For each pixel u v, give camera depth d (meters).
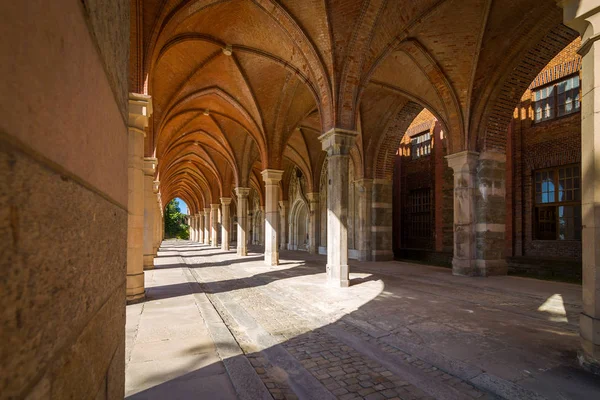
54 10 0.69
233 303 7.88
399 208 21.81
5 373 0.47
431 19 10.13
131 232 7.62
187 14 8.37
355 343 5.10
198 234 49.78
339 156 9.91
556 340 5.11
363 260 17.59
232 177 26.25
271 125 15.23
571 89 13.34
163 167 23.56
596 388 3.61
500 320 6.21
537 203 14.49
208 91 14.27
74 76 0.84
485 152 12.15
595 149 3.87
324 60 9.89
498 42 10.85
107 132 1.25
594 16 3.87
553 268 12.54
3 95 0.46
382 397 3.50
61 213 0.74
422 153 20.66
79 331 0.90
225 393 3.40
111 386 1.38
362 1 8.88
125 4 1.77
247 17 10.26
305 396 3.51
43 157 0.63
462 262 12.03
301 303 7.81
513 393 3.53
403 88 13.60
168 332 5.34
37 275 0.61
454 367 4.16
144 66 7.13
